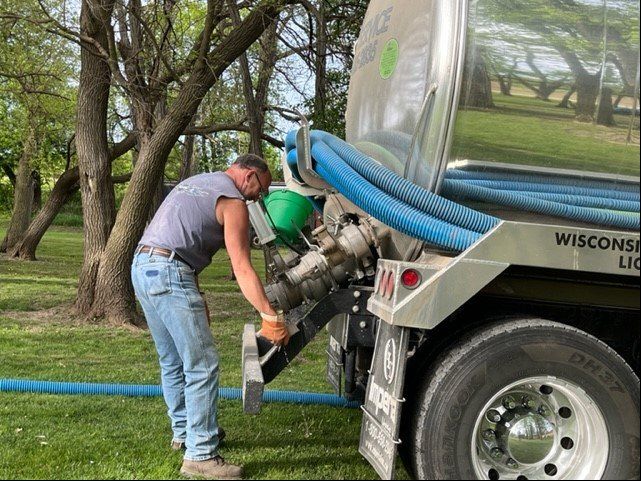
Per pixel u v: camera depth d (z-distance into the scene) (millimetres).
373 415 3311
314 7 9234
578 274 3402
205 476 3662
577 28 3455
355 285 3865
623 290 3471
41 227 19344
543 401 3314
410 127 3664
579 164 3492
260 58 11797
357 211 4055
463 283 3072
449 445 3133
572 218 3537
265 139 12883
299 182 4574
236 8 8773
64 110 18000
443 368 3184
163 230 3715
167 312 3650
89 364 6707
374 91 4328
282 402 5289
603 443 3203
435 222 3297
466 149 3441
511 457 3283
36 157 21703
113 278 9188
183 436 4137
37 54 12906
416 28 3746
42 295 11750
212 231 3744
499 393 3160
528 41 3430
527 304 3600
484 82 3400
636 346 3662
